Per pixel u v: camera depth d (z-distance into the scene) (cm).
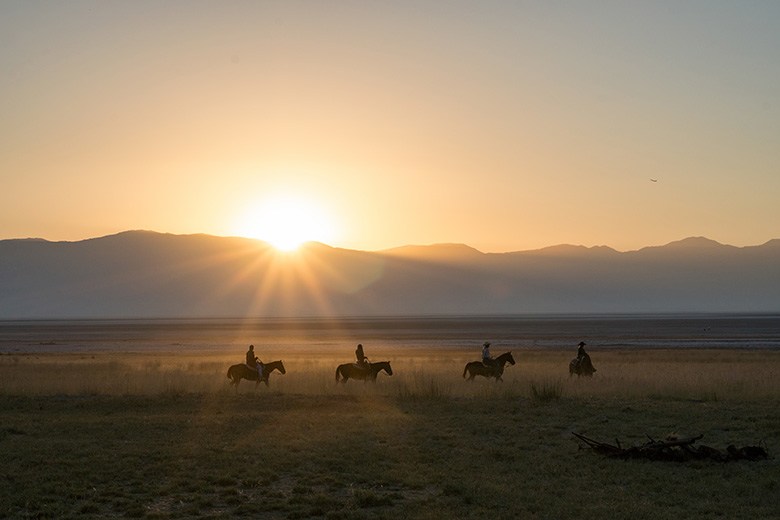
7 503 1434
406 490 1548
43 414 2573
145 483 1581
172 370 4488
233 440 2048
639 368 4344
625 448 1891
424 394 2919
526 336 12438
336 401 2861
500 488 1521
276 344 10362
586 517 1327
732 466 1716
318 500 1434
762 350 7138
